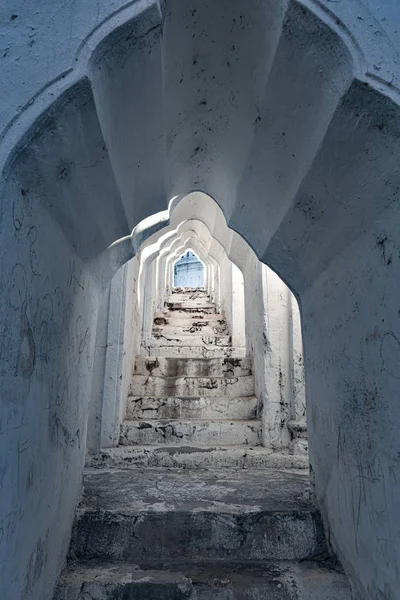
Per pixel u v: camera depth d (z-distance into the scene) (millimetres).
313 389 1633
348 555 1284
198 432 2564
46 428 1106
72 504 1468
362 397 1166
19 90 853
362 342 1158
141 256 3346
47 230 1038
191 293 6559
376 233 1062
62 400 1277
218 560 1414
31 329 952
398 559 976
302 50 989
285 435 2469
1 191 787
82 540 1437
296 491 1801
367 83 890
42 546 1093
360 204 1084
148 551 1430
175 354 3793
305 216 1327
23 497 927
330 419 1437
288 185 1338
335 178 1104
